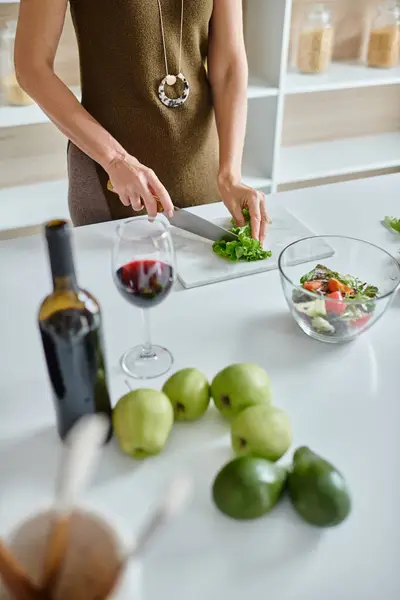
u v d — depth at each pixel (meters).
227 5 1.36
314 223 1.28
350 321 0.87
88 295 0.64
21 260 1.13
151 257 0.80
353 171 2.48
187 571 0.58
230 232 1.16
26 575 0.47
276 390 0.82
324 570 0.58
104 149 1.19
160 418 0.68
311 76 2.31
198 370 0.78
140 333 0.94
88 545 0.51
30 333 0.94
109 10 1.26
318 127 2.69
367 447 0.73
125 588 0.47
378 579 0.58
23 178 2.28
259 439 0.67
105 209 1.48
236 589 0.57
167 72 1.35
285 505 0.64
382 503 0.65
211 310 1.00
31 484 0.67
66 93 1.21
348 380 0.84
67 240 0.58
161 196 1.14
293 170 2.43
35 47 1.19
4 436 0.73
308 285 0.96
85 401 0.67
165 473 0.69
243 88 1.42
